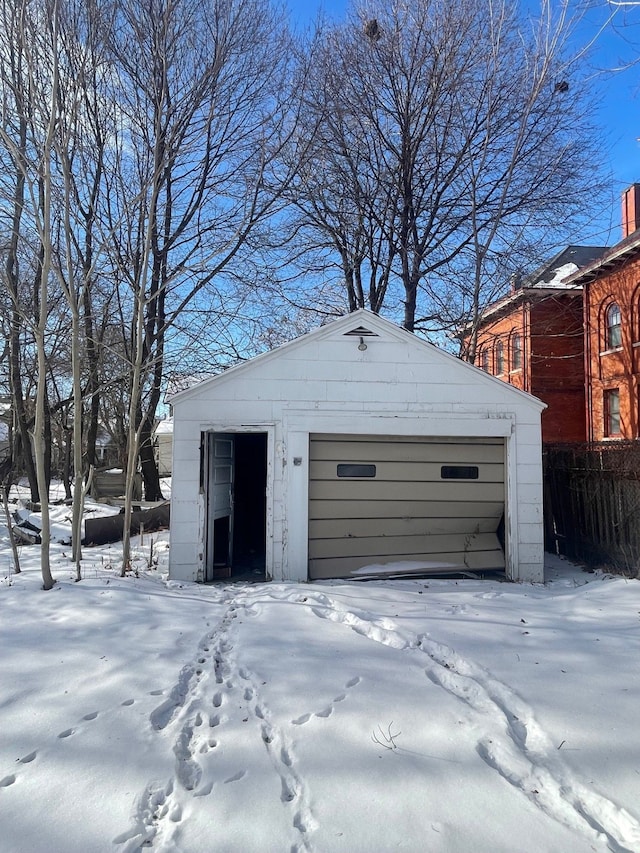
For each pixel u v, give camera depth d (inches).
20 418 575.5
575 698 145.6
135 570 316.5
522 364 871.1
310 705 142.6
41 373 267.9
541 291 852.6
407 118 581.6
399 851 91.3
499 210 534.9
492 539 331.6
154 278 542.3
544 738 126.2
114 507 550.0
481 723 133.4
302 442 311.1
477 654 176.6
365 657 176.1
